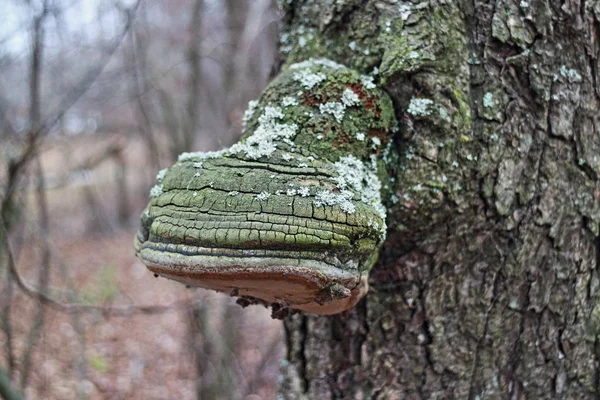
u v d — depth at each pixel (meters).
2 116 1.42
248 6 1.89
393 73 0.61
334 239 0.53
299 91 0.61
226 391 1.42
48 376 1.86
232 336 1.55
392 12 0.62
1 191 1.29
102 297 2.60
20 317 2.10
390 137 0.62
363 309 0.69
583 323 0.66
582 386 0.67
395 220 0.62
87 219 4.43
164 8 2.11
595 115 0.64
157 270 0.56
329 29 0.65
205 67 2.00
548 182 0.64
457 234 0.64
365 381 0.70
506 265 0.65
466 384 0.67
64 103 1.24
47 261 1.34
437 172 0.61
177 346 2.29
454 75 0.62
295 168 0.56
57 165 2.84
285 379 0.76
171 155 1.77
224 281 0.54
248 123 0.63
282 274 0.53
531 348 0.66
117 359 2.13
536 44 0.63
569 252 0.65
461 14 0.62
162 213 0.56
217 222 0.54
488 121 0.62
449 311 0.66
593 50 0.64
